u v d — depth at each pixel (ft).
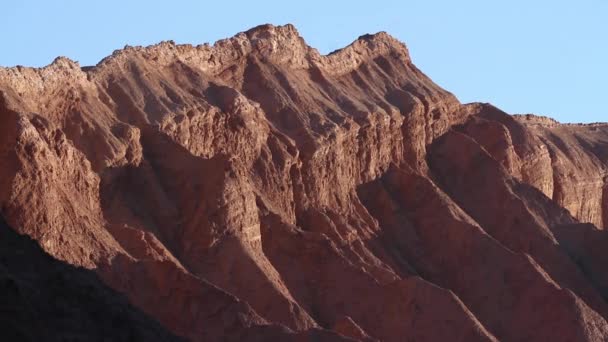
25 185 476.54
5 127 485.15
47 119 510.58
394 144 647.15
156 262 491.31
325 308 548.72
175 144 552.00
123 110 559.79
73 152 511.81
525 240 639.35
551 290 587.27
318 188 599.16
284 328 489.67
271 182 582.35
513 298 592.19
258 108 597.52
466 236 610.65
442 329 547.90
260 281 522.88
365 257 582.35
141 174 540.93
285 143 597.52
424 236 615.98
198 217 534.37
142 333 365.40
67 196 495.00
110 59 573.33
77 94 543.39
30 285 349.82
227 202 536.83
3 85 515.50
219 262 526.16
